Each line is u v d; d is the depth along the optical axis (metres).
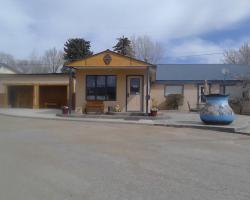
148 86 22.06
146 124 16.95
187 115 22.97
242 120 19.86
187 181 6.38
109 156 8.59
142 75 22.00
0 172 6.84
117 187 5.92
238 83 31.48
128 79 22.12
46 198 5.31
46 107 31.95
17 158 8.18
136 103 22.05
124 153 9.03
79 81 22.30
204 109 16.64
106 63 21.05
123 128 14.97
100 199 5.28
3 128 14.44
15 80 31.80
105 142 10.85
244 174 7.02
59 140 11.12
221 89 31.98
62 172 6.92
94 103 21.75
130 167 7.43
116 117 19.91
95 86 22.27
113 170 7.13
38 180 6.30
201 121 17.84
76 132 13.24
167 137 12.40
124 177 6.59
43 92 32.31
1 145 10.02
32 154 8.69
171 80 32.03
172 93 32.25
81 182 6.21
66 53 60.47
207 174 6.95
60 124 16.34
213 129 15.47
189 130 14.97
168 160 8.26
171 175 6.80
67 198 5.32
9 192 5.59
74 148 9.66
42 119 19.45
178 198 5.38
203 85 31.92
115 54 21.02
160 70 33.97
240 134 14.31
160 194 5.56
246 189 5.91
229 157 8.85
